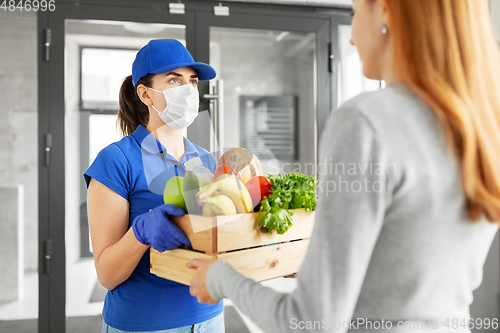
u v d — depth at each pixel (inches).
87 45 96.5
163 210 28.1
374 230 16.6
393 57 18.8
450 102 16.6
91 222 35.7
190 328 37.0
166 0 74.9
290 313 17.1
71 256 83.0
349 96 85.2
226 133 92.7
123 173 36.5
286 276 33.4
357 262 16.2
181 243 27.7
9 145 125.0
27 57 126.5
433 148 17.1
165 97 38.7
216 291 21.9
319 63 81.9
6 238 108.7
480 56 17.6
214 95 76.1
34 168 125.5
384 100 17.7
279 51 92.0
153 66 38.5
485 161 16.9
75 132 99.9
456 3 17.5
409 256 17.4
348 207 16.5
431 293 17.9
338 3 79.9
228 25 77.5
